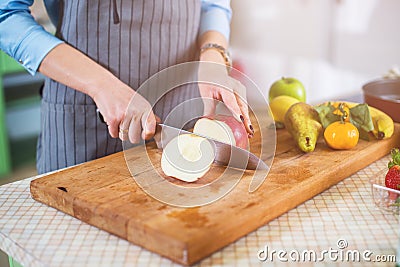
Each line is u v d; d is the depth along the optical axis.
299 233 0.84
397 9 2.60
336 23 2.80
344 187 1.01
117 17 1.21
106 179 0.97
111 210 0.85
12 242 0.83
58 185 0.95
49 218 0.90
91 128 1.27
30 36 1.14
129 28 1.23
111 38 1.22
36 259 0.78
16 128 2.34
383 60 2.71
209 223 0.80
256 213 0.84
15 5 1.17
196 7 1.31
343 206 0.93
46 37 1.14
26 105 2.33
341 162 1.04
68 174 1.00
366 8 2.70
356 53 2.79
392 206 0.91
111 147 1.29
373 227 0.86
